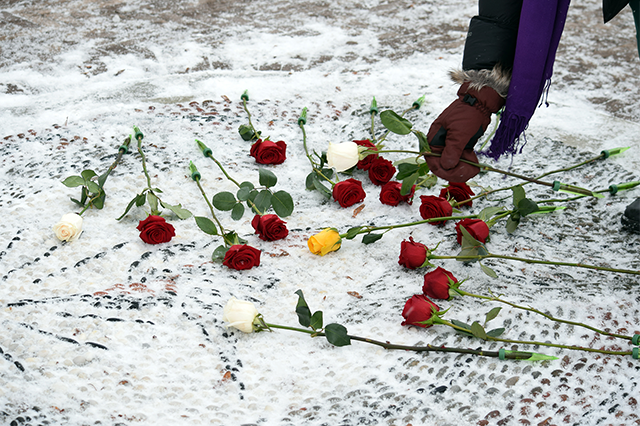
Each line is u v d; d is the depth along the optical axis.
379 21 5.21
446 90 3.95
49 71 4.27
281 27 5.09
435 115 3.61
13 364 1.89
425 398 1.83
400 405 1.81
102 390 1.83
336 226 2.68
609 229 2.67
